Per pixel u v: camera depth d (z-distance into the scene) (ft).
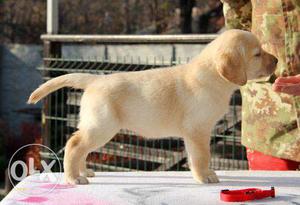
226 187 12.67
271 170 15.30
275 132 15.28
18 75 47.70
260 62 13.83
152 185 12.84
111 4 55.67
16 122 47.32
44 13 55.31
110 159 29.58
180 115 13.50
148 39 27.81
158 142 29.30
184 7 48.03
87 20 55.31
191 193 12.06
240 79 13.20
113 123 13.30
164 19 54.34
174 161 27.61
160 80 13.62
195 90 13.39
